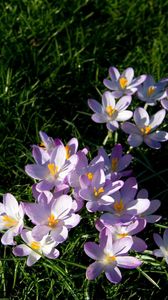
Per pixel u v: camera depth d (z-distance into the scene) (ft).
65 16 3.23
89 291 2.19
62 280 2.16
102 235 2.02
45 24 3.10
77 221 2.03
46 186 2.14
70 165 2.15
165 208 2.49
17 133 2.65
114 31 3.19
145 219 2.12
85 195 2.07
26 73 2.91
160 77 2.91
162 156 2.64
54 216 2.06
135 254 2.19
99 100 2.90
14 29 3.10
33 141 2.65
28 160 2.56
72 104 2.86
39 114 2.70
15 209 2.11
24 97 2.77
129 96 2.50
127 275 2.24
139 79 2.60
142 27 3.23
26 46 3.00
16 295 2.23
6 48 2.97
